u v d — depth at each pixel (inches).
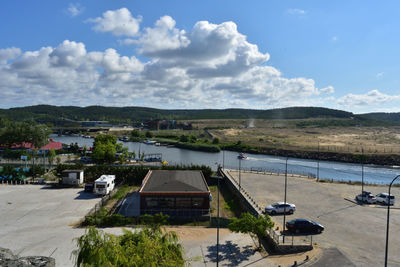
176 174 2111.2
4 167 2591.0
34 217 1605.6
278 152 5639.8
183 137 7455.7
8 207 1786.4
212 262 1083.9
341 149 5497.1
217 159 4921.3
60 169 2549.2
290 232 1346.0
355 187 2327.8
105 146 3474.4
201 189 1722.4
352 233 1343.5
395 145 6122.1
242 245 1252.5
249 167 4052.7
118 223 1497.3
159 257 694.5
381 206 1790.1
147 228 791.1
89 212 1635.1
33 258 839.7
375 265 1040.2
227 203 2003.0
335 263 1055.6
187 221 1616.6
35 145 4672.7
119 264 650.2
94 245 669.9
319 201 1878.7
